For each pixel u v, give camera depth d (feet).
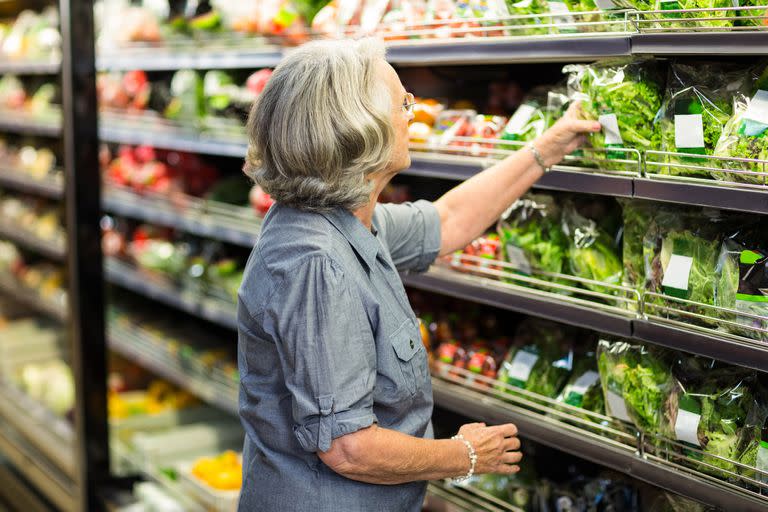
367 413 4.95
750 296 5.23
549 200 6.84
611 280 6.38
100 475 10.71
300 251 4.98
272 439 5.32
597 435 6.30
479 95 8.63
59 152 14.48
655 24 5.54
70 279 10.52
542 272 6.76
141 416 12.08
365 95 4.97
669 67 5.84
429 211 6.39
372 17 7.86
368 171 5.09
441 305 8.54
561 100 6.59
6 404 13.83
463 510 7.29
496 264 7.13
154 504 9.91
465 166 7.00
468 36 7.00
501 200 6.43
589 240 6.52
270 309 5.00
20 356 14.69
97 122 10.50
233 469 9.57
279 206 5.32
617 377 6.07
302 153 4.90
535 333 7.23
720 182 5.26
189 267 11.50
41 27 14.38
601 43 5.73
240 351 5.50
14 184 15.97
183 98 10.82
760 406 5.44
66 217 10.46
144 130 11.48
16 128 15.89
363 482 5.20
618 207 6.78
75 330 10.51
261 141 5.10
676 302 5.68
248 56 9.34
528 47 6.23
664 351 5.96
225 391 10.61
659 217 5.95
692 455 5.66
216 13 10.27
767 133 5.09
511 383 7.07
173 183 11.69
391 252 6.27
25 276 15.46
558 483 7.32
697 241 5.64
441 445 5.32
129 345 12.69
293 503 5.24
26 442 12.70
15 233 15.58
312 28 8.70
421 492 5.60
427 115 7.80
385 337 5.16
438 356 7.84
